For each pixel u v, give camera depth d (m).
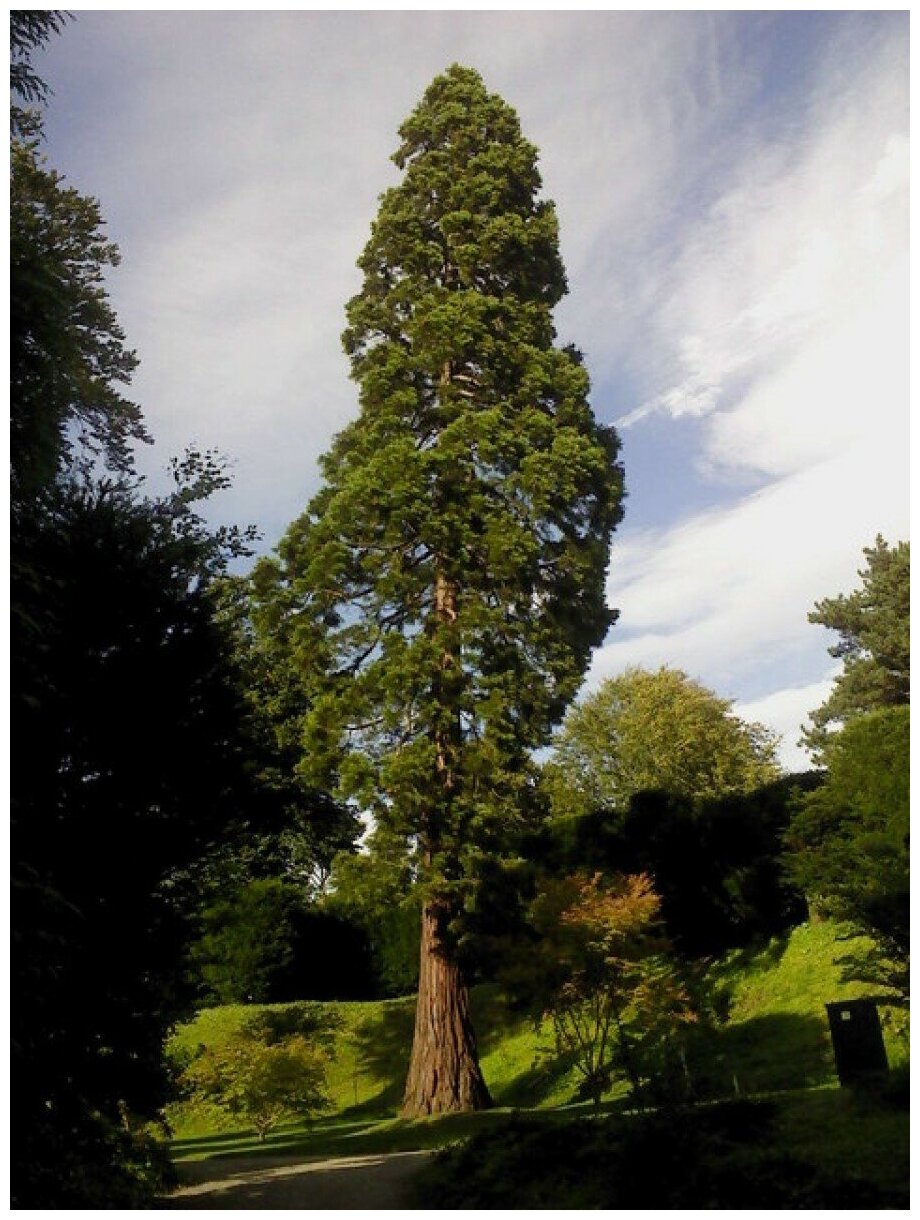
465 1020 14.04
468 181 18.42
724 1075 12.08
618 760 37.66
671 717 36.66
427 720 14.51
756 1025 13.32
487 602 16.09
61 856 7.50
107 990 7.51
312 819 19.69
